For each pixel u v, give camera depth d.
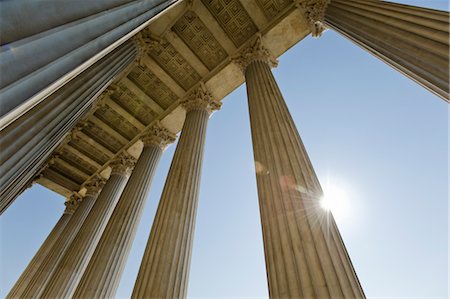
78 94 7.12
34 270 16.91
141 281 7.63
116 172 18.80
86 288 10.20
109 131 19.38
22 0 1.85
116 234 11.89
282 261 4.88
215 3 13.91
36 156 5.15
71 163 21.17
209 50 15.77
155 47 15.13
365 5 8.06
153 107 18.39
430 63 5.44
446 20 5.36
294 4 13.18
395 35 6.52
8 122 1.74
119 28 3.32
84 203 19.67
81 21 2.57
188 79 17.02
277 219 5.61
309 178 6.20
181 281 7.91
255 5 13.83
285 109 9.04
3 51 1.69
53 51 2.16
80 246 14.20
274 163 6.89
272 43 14.39
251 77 11.98
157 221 9.28
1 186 3.18
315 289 4.10
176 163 11.44
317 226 5.11
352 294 4.03
